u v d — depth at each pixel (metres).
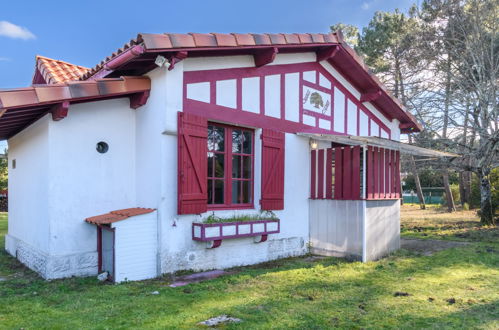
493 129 14.65
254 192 7.48
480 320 4.07
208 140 6.78
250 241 7.23
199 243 6.46
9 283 5.68
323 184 8.29
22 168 7.64
